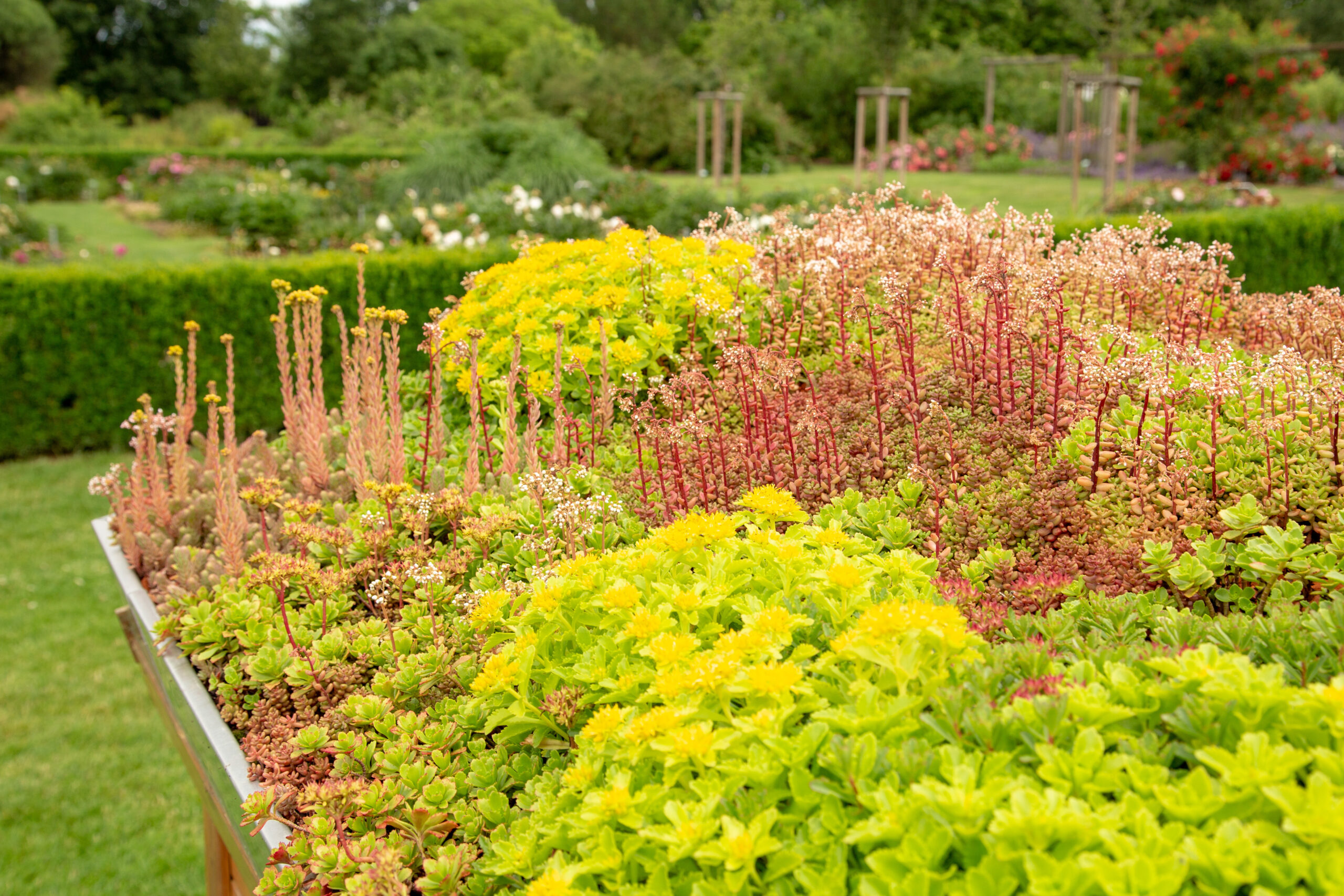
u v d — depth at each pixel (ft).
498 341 11.27
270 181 58.03
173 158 67.46
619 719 5.06
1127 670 4.79
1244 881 3.55
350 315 25.98
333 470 11.37
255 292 25.45
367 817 6.16
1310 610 5.91
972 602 6.47
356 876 5.44
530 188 44.32
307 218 44.91
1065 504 7.92
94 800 12.84
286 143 86.99
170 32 140.87
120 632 16.96
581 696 5.99
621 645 5.86
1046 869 3.62
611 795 4.55
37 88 113.39
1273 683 4.26
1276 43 57.98
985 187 57.21
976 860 3.92
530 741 6.13
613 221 36.58
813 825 4.30
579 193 43.80
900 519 7.73
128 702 14.97
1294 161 57.41
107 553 11.15
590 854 4.68
